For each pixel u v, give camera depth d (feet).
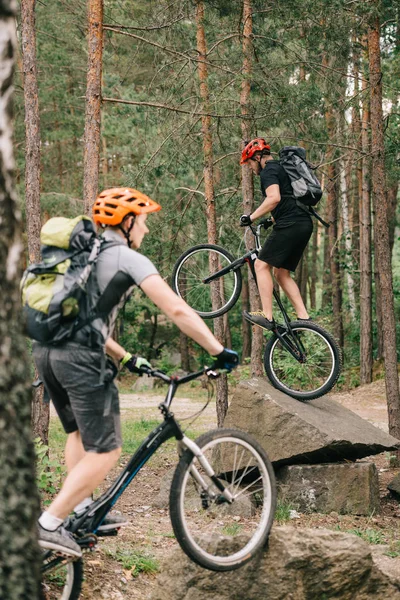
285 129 42.16
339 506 25.44
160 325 108.58
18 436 8.07
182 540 12.07
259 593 13.80
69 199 73.51
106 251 11.74
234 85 40.04
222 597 13.88
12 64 8.27
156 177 42.06
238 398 25.67
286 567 13.74
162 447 40.60
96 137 29.27
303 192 20.85
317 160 42.70
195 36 40.57
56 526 11.60
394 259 104.99
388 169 41.09
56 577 15.58
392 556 18.60
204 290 25.86
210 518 18.76
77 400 11.58
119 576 16.89
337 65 39.93
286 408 25.03
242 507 23.00
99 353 11.51
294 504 25.45
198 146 41.63
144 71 63.57
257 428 25.23
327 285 84.79
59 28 72.23
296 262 21.54
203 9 39.81
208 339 11.73
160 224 44.57
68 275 11.39
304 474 25.52
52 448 38.37
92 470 11.68
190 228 45.65
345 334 82.84
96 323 11.49
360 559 14.10
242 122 39.29
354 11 35.22
